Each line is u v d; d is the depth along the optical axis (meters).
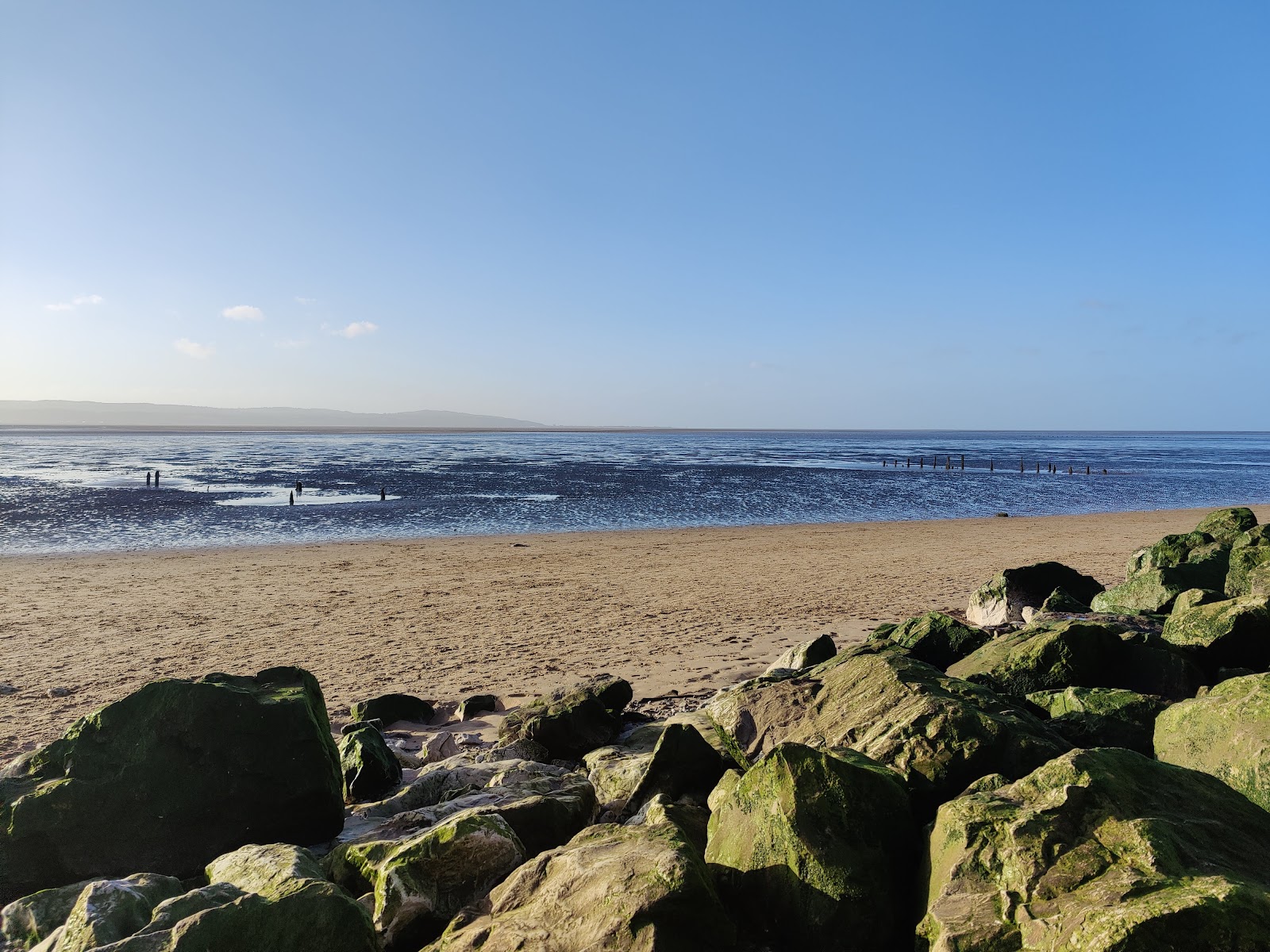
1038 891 3.31
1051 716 6.32
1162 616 9.16
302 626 14.48
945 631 9.01
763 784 4.27
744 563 21.58
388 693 9.66
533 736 7.66
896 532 28.91
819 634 13.37
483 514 34.75
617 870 3.71
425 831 4.80
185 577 19.45
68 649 12.94
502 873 4.53
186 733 5.46
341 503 38.59
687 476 58.94
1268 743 4.36
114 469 62.25
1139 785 3.92
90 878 5.08
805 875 3.80
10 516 32.06
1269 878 3.34
